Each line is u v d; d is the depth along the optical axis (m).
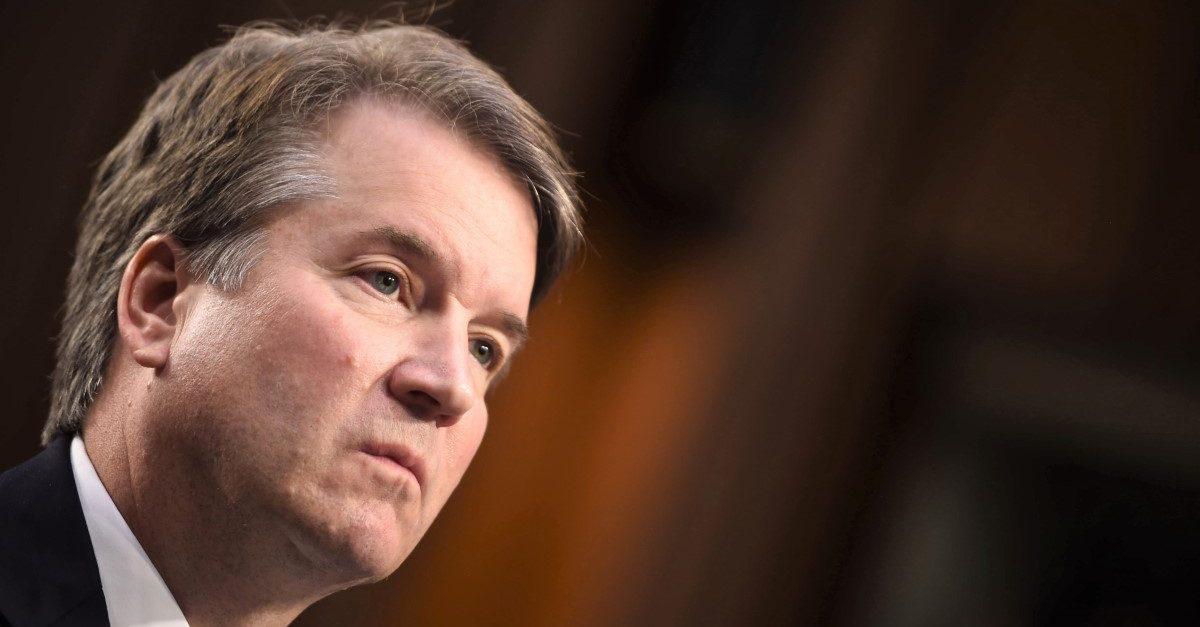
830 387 8.12
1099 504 8.11
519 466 7.63
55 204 5.52
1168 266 8.02
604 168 7.65
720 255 8.16
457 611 7.29
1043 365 8.14
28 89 5.52
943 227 8.17
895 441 8.19
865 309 8.15
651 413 8.01
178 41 5.77
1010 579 8.11
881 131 8.19
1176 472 7.93
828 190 8.16
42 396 5.42
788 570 7.99
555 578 7.69
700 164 7.93
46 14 5.60
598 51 7.36
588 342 7.86
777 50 8.05
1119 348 8.05
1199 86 8.08
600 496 7.83
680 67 7.89
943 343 8.27
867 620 7.99
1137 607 7.97
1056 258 8.15
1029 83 8.23
